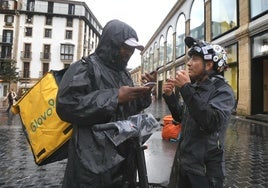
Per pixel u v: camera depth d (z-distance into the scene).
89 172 1.54
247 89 13.45
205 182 1.87
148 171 4.53
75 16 47.38
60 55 46.94
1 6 46.34
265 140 7.72
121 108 1.76
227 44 15.59
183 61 24.52
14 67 43.34
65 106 1.56
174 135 7.13
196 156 1.90
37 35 46.75
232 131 9.30
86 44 50.84
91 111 1.53
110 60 1.76
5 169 4.93
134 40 1.74
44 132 1.82
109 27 1.74
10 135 8.62
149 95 1.97
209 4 18.20
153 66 40.81
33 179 4.41
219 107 1.80
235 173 4.72
